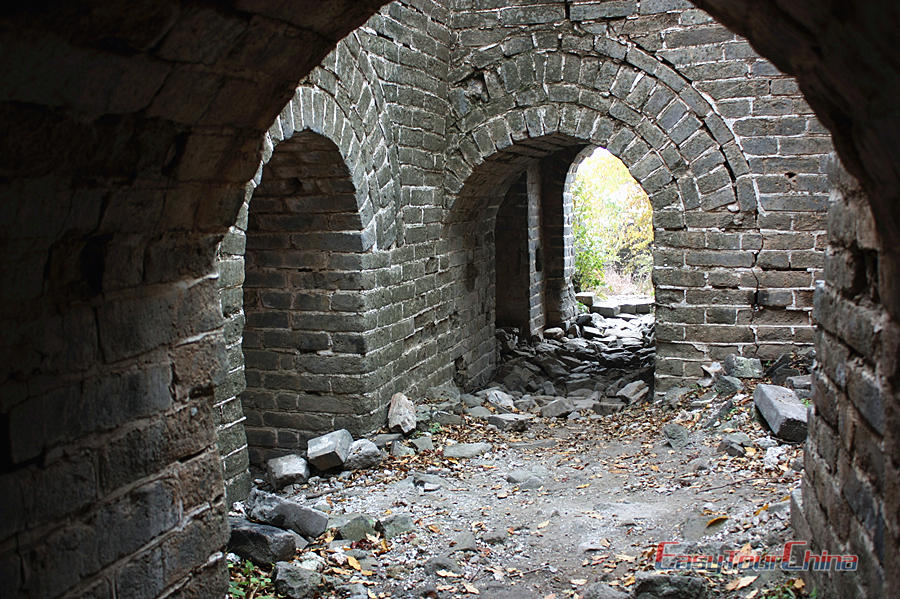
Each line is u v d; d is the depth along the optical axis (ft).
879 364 8.39
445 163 28.96
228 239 17.12
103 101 7.02
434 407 26.53
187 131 8.29
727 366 26.58
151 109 7.61
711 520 15.78
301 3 7.78
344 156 21.26
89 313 7.96
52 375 7.52
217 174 9.14
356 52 22.06
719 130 26.61
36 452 7.33
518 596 13.99
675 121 26.96
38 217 7.02
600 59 27.50
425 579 14.79
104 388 8.19
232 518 16.01
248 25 7.60
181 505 9.41
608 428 26.08
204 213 9.36
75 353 7.78
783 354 26.71
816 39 6.00
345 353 22.89
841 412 10.11
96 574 8.07
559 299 44.91
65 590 7.66
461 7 28.58
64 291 7.64
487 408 28.84
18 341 7.11
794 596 11.98
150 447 8.89
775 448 19.97
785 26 6.29
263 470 23.63
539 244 43.42
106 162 7.49
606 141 27.71
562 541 16.35
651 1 26.81
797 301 26.53
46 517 7.44
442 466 22.21
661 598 12.73
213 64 7.76
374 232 23.30
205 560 9.82
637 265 70.44
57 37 6.12
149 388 8.87
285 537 15.29
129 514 8.55
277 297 23.29
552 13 27.76
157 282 9.00
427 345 28.04
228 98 8.36
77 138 7.02
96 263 8.00
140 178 8.04
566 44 27.76
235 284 17.46
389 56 24.31
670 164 27.14
